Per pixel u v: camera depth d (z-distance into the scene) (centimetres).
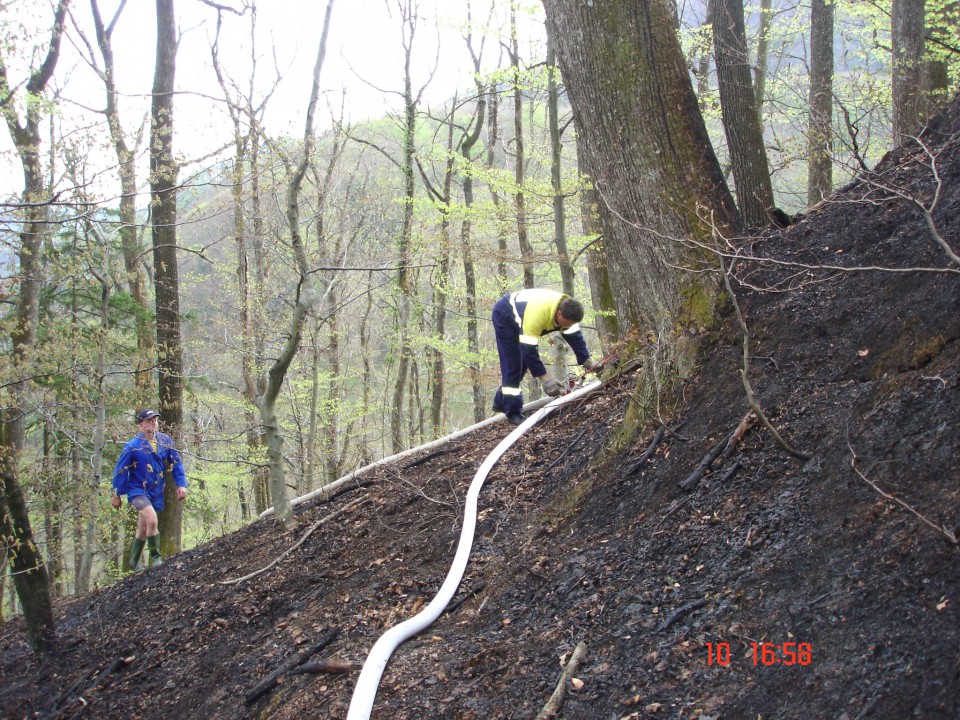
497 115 1496
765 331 425
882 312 375
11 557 522
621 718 258
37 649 528
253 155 671
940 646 216
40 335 999
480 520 456
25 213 659
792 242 471
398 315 1541
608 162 529
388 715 306
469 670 316
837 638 241
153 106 895
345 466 1376
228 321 1373
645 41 507
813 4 979
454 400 2072
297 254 507
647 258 514
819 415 350
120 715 434
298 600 474
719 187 505
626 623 303
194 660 456
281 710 353
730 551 310
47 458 970
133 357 922
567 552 373
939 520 255
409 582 426
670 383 438
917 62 786
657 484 380
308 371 1382
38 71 822
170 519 945
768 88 1080
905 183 457
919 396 313
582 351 538
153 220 961
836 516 290
